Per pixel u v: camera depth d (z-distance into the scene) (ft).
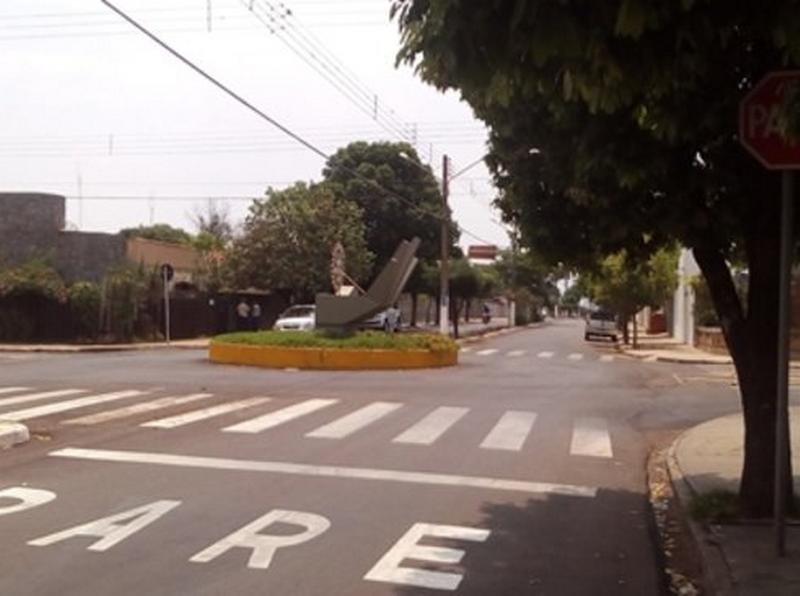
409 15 17.95
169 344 136.26
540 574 24.73
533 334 221.05
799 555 25.13
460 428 51.72
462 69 17.16
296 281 169.99
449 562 25.58
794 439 45.91
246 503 32.09
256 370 86.89
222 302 162.30
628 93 18.56
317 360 90.99
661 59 17.53
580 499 34.53
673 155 26.68
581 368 99.60
